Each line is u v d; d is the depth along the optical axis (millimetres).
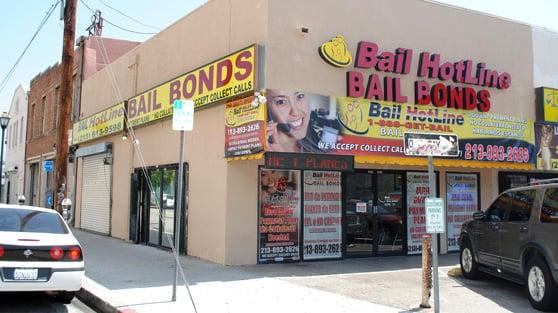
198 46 13508
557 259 7492
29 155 31453
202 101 12375
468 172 14570
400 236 13383
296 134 10703
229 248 11289
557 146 14516
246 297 8266
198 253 12461
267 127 10398
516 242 8594
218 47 12625
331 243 12375
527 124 14008
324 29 11797
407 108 12211
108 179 18641
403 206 13453
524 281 8359
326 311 7461
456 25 13914
